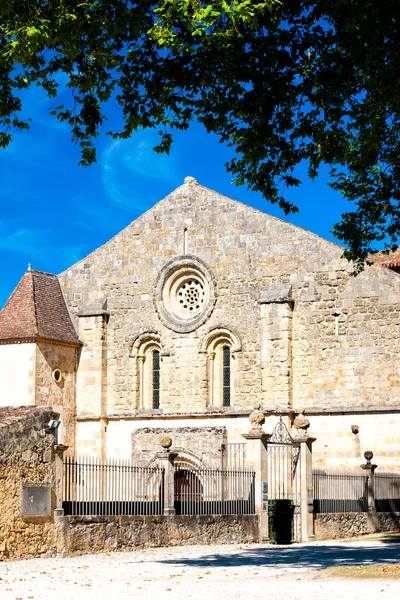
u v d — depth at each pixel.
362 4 24.38
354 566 25.89
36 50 24.12
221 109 26.17
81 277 55.31
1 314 52.81
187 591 21.53
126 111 26.78
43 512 30.03
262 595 20.59
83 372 53.88
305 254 50.38
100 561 29.42
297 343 49.88
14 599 20.55
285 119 26.30
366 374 48.22
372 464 45.62
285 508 38.88
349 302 49.06
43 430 30.47
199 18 22.44
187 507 36.28
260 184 27.73
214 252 52.41
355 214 35.44
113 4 24.45
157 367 53.66
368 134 31.11
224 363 52.09
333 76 25.75
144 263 54.03
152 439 51.69
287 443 40.28
